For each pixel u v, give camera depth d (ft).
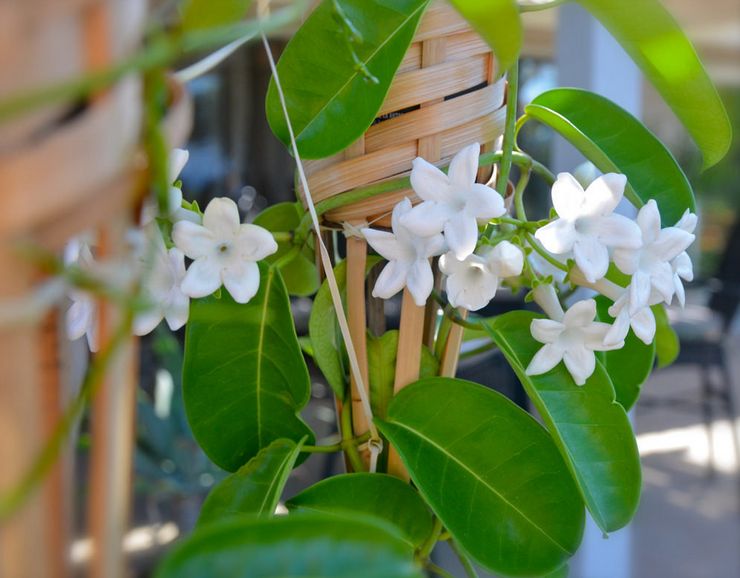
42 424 1.83
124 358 1.86
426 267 2.40
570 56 4.55
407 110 2.45
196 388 2.58
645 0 2.44
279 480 2.45
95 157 1.68
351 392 2.55
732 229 9.82
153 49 1.67
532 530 2.45
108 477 1.85
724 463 9.30
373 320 2.60
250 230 2.43
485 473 2.48
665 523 7.77
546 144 12.31
